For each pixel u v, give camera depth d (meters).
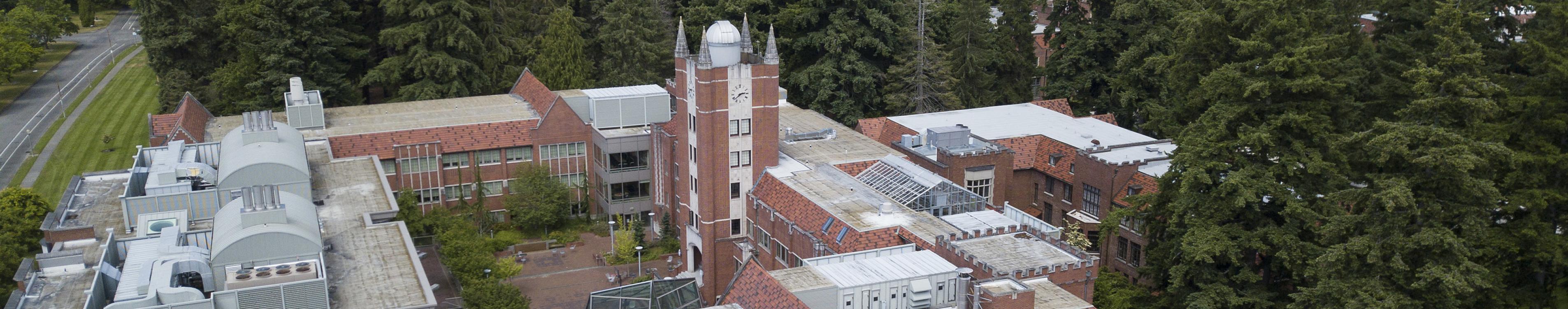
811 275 65.38
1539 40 82.19
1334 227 66.31
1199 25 84.56
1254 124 74.75
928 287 64.81
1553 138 77.12
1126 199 81.12
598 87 132.88
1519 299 75.94
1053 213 104.19
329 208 80.75
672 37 140.62
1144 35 124.25
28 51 155.62
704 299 89.00
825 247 76.06
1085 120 115.62
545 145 104.50
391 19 134.38
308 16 119.12
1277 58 72.06
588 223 106.19
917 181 83.31
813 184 85.88
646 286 69.50
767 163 88.88
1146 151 100.38
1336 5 101.31
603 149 101.69
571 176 106.75
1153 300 78.44
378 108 112.31
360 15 136.00
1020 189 106.44
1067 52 131.38
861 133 112.00
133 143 128.00
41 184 112.88
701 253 90.38
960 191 82.00
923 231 75.25
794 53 139.25
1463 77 69.56
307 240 63.94
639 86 110.62
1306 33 84.25
